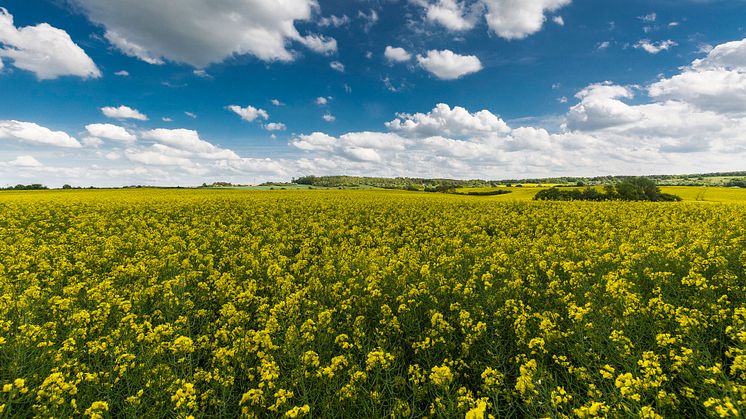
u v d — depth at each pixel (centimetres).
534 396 452
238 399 536
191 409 493
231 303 865
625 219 2184
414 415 473
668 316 616
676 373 490
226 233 1842
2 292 911
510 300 712
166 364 562
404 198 4766
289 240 1831
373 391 501
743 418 351
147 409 486
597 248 1245
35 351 588
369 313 812
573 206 3066
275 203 3566
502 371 565
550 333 575
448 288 856
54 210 2889
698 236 1364
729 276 763
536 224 2208
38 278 1120
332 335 684
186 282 1041
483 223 2191
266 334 602
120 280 1082
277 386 516
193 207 3198
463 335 671
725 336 572
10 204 3203
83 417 479
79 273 1175
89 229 1991
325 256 1370
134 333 666
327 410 470
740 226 1562
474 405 437
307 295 907
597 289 809
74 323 709
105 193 6003
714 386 430
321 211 3033
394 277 988
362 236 1820
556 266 1042
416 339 663
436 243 1605
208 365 625
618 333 538
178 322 723
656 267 949
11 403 465
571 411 438
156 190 7388
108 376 525
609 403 446
